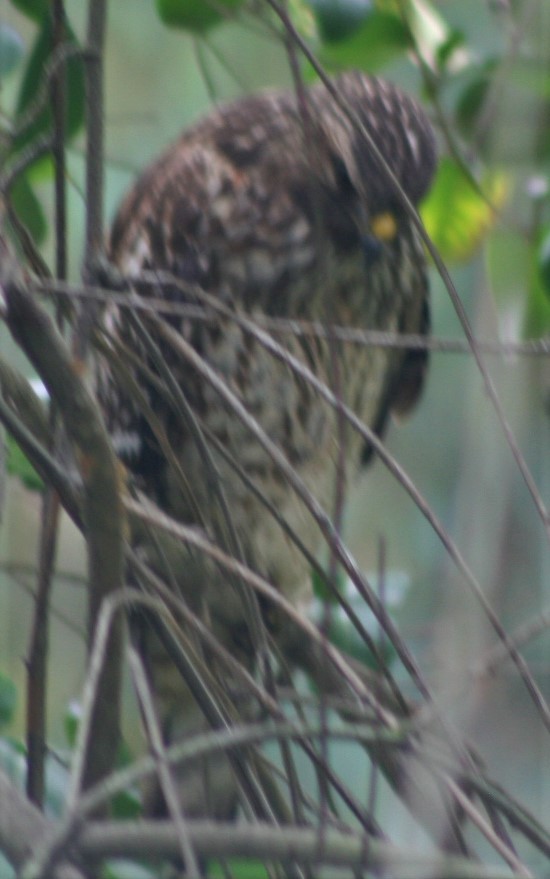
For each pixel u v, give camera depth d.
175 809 3.06
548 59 6.31
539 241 6.62
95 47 4.25
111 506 3.74
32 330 3.58
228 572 4.72
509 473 5.20
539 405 5.61
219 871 5.34
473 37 7.74
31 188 6.23
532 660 7.01
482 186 7.08
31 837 3.22
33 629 4.37
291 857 3.26
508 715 5.24
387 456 4.16
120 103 9.91
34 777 4.31
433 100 6.79
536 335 6.71
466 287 9.26
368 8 6.45
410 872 3.34
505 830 4.43
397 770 4.39
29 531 7.65
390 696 5.52
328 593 4.02
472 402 5.37
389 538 9.57
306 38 7.05
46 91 4.54
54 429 4.40
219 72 9.77
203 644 5.19
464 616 4.86
